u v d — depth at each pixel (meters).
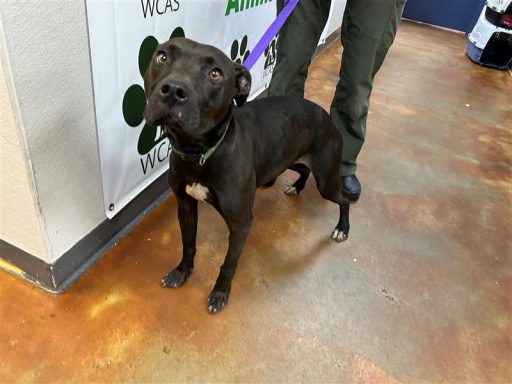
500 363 1.77
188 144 1.45
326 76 4.25
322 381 1.62
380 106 3.84
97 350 1.61
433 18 6.58
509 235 2.50
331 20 4.80
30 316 1.69
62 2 1.34
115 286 1.86
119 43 1.65
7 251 1.81
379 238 2.34
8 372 1.51
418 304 1.98
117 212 2.01
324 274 2.07
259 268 2.05
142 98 1.92
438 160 3.16
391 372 1.68
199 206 2.38
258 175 1.78
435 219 2.55
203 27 2.22
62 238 1.75
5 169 1.51
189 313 1.79
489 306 2.02
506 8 4.85
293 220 2.39
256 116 1.76
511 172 3.15
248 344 1.71
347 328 1.82
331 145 2.04
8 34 1.21
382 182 2.82
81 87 1.55
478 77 4.88
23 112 1.35
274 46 3.32
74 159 1.65
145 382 1.54
